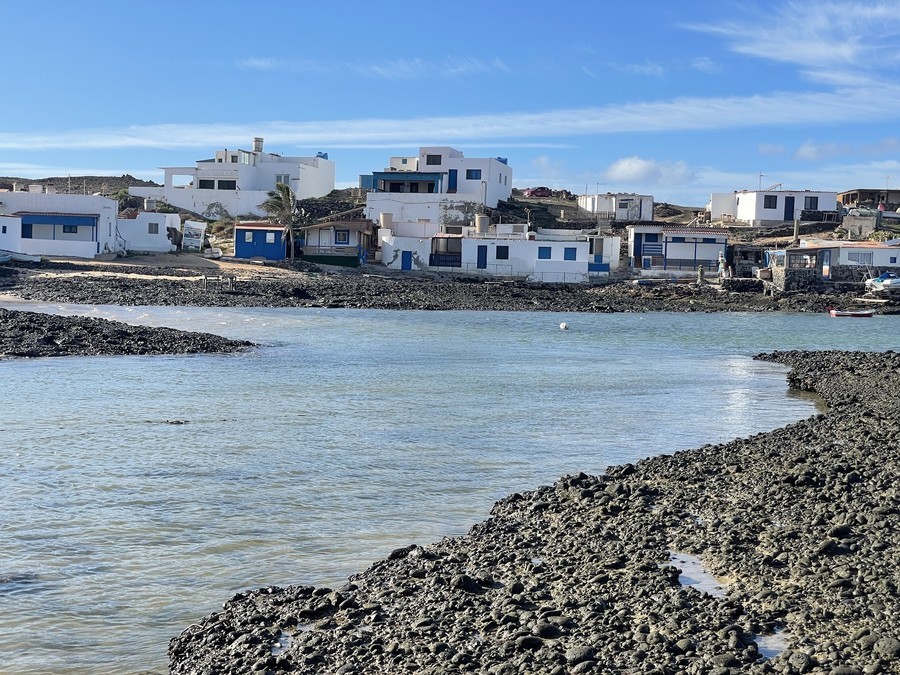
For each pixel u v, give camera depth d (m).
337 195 129.75
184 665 11.29
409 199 113.19
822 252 95.06
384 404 30.53
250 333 53.16
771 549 14.53
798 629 11.31
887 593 12.30
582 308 79.38
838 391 33.97
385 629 11.84
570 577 13.52
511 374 38.97
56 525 16.75
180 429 25.61
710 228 108.56
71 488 19.23
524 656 10.69
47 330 44.47
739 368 42.69
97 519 17.16
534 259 100.00
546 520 16.83
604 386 35.97
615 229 116.75
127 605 13.25
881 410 28.67
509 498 18.52
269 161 126.38
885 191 124.94
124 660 11.57
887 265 94.44
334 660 11.05
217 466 21.38
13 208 91.56
